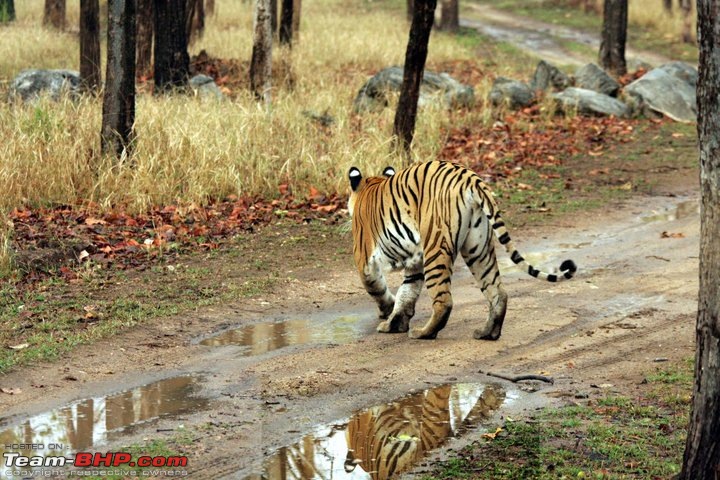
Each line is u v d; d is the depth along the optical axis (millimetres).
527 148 22625
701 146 6355
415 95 19609
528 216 17297
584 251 15094
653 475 7219
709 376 6379
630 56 44406
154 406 8898
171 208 16312
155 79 25609
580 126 25406
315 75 29938
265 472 7500
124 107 17125
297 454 7852
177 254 14266
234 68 30188
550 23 55844
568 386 9398
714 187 6270
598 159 22203
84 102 19766
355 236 11578
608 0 33312
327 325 11586
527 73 36719
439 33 50562
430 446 8023
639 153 22844
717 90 6195
